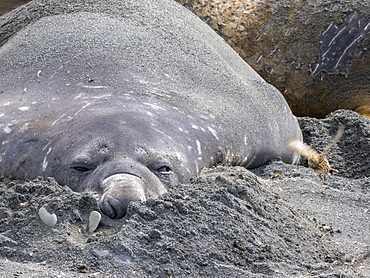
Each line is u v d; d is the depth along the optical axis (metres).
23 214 9.18
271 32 21.33
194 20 17.42
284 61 21.20
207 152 12.58
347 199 12.02
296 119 16.58
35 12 16.69
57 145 11.48
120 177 10.17
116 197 9.46
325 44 21.09
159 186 10.54
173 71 14.02
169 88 13.35
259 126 14.34
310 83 21.23
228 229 9.10
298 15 21.38
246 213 9.68
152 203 9.27
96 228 9.05
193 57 14.95
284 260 8.88
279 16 21.45
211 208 9.47
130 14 15.84
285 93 21.41
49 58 13.88
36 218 9.03
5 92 13.31
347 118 17.22
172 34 15.50
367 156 15.52
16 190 9.90
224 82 14.75
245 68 17.08
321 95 21.38
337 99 21.38
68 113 12.03
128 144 11.20
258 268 8.56
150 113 12.16
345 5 21.17
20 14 17.02
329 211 11.36
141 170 10.55
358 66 20.95
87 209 9.38
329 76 21.09
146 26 15.41
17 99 12.88
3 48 15.79
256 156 14.16
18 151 11.75
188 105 13.03
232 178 10.89
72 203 9.25
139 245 8.43
